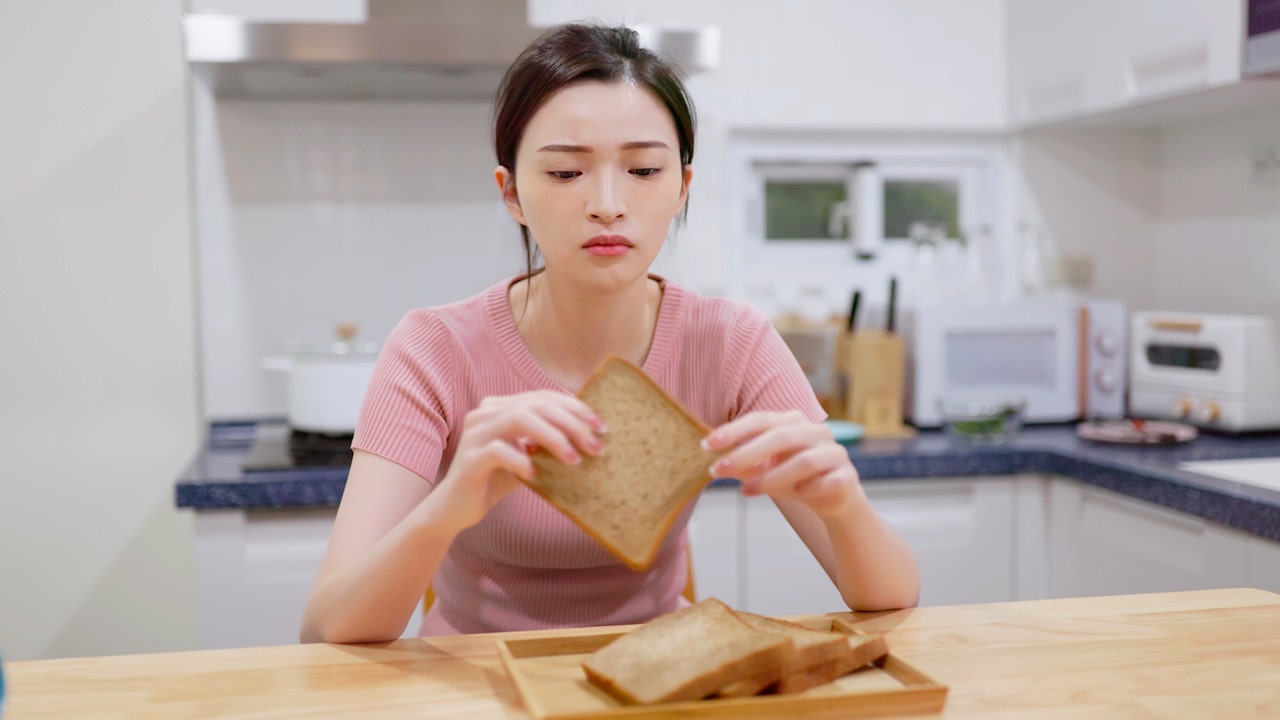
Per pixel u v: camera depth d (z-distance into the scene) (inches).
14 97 87.3
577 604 47.6
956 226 112.7
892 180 112.1
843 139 108.9
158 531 91.0
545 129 38.8
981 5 108.0
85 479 90.0
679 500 32.8
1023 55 105.2
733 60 104.3
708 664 29.9
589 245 39.0
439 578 50.3
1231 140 100.3
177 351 90.4
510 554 46.3
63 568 90.1
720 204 104.7
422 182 99.6
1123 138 110.8
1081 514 83.2
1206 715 29.4
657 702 28.8
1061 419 98.8
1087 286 111.0
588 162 38.6
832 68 105.9
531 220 39.9
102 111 88.4
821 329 97.1
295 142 97.3
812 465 34.6
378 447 43.7
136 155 89.0
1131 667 33.1
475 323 48.1
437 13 89.8
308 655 35.1
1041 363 98.4
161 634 91.8
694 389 49.3
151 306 89.9
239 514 75.0
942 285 104.9
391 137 98.8
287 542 76.2
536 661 34.0
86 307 89.0
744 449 33.7
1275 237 95.3
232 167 96.4
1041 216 110.3
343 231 98.7
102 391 89.7
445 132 99.5
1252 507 64.3
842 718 29.2
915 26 106.9
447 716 29.6
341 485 74.9
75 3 87.6
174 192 89.7
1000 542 86.6
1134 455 80.5
